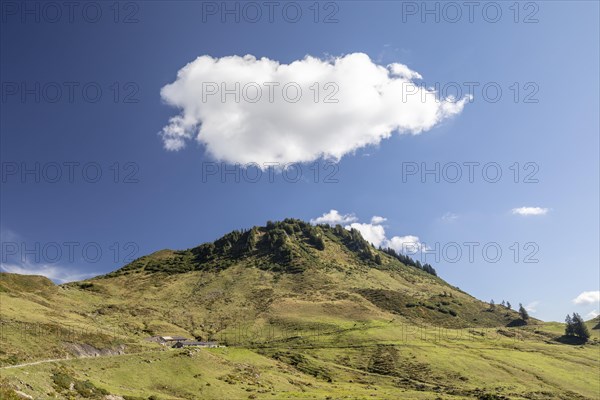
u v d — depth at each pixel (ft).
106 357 338.13
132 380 308.19
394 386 493.77
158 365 353.31
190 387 331.16
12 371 202.90
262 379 410.93
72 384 228.84
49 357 292.81
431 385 499.51
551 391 487.20
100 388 244.42
